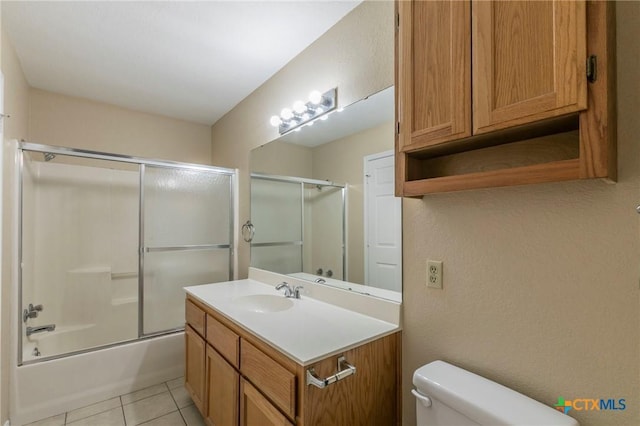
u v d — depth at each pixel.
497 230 1.07
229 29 1.78
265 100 2.41
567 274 0.92
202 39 1.87
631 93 0.80
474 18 0.93
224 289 2.10
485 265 1.10
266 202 2.39
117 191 2.77
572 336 0.91
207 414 1.71
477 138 0.97
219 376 1.59
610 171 0.75
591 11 0.72
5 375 1.73
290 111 2.02
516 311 1.02
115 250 2.73
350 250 1.64
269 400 1.20
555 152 0.94
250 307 1.88
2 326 1.67
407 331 1.35
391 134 1.43
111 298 2.67
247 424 1.35
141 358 2.25
